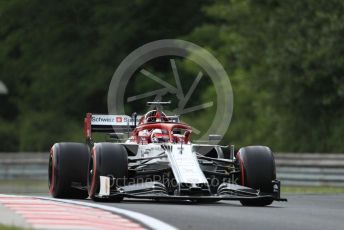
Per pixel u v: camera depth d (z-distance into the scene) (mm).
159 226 27219
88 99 124562
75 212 30359
